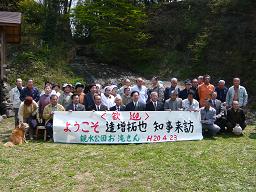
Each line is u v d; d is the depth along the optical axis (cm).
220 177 714
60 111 971
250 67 1948
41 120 1007
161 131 1004
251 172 739
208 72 2173
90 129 967
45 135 981
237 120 1094
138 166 770
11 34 1792
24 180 703
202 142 987
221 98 1160
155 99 1053
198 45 2286
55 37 2664
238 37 2097
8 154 850
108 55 2581
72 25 2930
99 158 822
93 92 1044
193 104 1066
